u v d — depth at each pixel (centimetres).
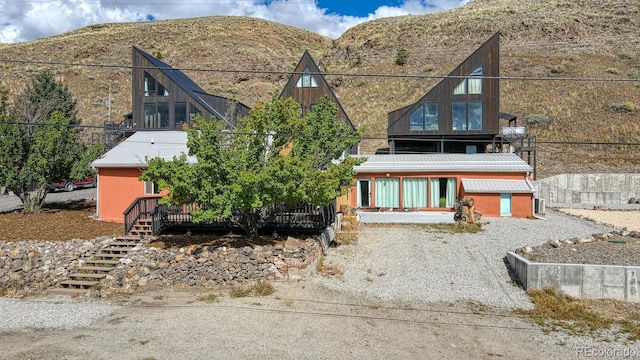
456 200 2372
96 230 1752
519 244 1730
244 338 968
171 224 1703
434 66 5938
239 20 9181
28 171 2041
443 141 3316
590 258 1398
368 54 6844
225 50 7262
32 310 1168
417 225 2102
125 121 3138
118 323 1063
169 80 2786
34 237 1627
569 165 3562
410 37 7056
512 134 3331
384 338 984
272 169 1346
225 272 1377
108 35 7800
